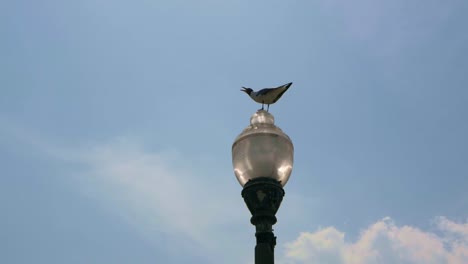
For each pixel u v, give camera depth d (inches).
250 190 292.8
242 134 307.6
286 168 303.7
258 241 285.3
